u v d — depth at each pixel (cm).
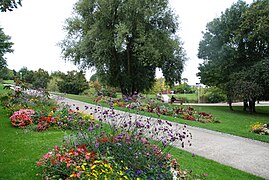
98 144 402
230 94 2003
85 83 3003
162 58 1989
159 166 400
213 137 848
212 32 2245
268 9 1683
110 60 2077
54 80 3033
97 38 1880
